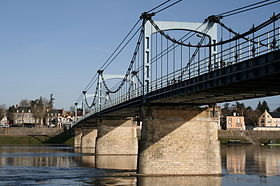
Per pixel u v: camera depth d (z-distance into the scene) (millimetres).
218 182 47438
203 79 37406
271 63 27188
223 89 37000
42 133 176375
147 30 52781
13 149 112062
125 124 93312
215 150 51844
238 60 31906
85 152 101438
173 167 50750
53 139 162625
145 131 51406
